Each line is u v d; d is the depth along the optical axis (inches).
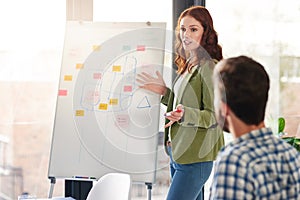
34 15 151.5
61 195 156.6
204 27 136.3
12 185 153.7
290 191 73.2
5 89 151.5
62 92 139.4
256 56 161.5
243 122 76.3
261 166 71.8
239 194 70.2
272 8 161.9
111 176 126.2
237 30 160.4
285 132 165.2
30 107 153.5
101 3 154.7
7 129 152.6
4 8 149.5
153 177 130.3
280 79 163.8
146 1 157.2
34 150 154.7
